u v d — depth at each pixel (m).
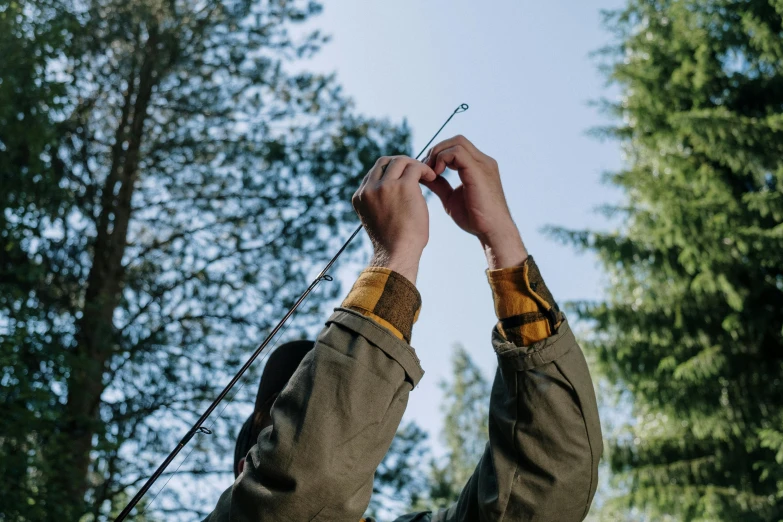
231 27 13.58
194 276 12.02
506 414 1.41
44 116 8.38
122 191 12.50
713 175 15.95
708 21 16.52
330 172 12.80
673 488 15.28
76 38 11.53
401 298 1.22
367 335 1.17
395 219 1.30
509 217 1.52
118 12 12.62
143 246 12.59
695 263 15.23
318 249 12.41
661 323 15.69
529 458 1.39
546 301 1.43
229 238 12.43
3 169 8.48
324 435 1.12
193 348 11.56
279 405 1.16
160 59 12.76
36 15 8.68
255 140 13.16
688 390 15.35
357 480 1.13
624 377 15.80
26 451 7.64
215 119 13.24
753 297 15.26
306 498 1.11
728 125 14.88
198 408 11.29
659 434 16.56
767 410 15.00
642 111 16.44
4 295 8.53
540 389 1.38
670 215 14.96
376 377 1.16
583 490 1.38
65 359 8.84
